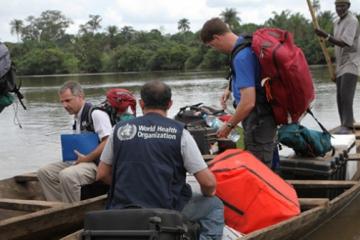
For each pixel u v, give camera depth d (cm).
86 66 9975
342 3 873
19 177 641
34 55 9500
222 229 435
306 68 532
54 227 496
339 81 908
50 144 1197
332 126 1253
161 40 11400
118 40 11656
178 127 388
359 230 570
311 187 598
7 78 531
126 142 384
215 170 486
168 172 379
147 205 372
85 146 553
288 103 542
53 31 13325
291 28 7494
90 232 354
